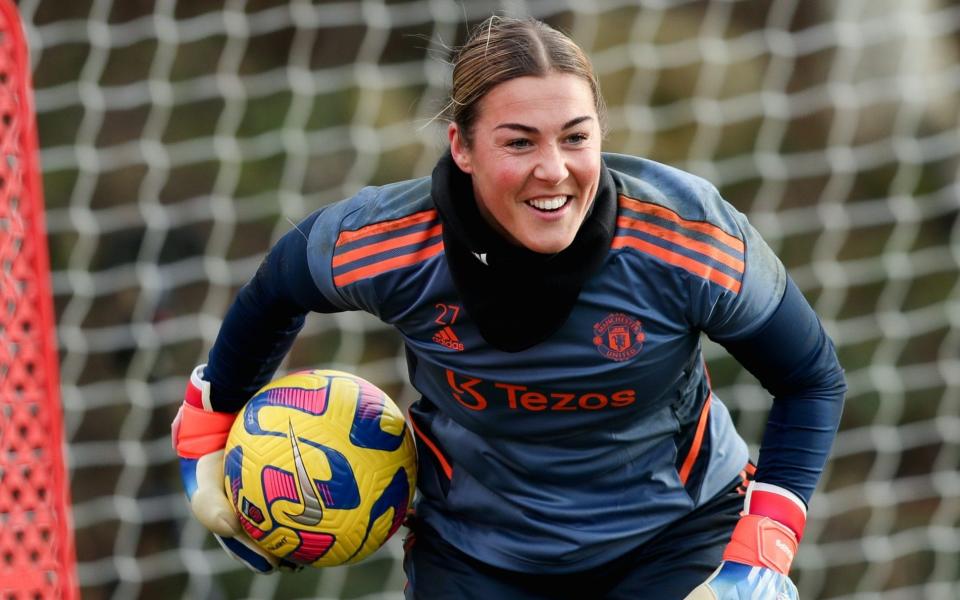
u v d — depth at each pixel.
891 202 28.52
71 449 24.41
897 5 29.38
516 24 8.77
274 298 10.16
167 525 24.56
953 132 28.84
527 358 9.23
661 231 9.06
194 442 10.89
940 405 27.94
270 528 10.38
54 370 13.52
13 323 13.47
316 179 27.03
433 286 9.34
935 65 29.28
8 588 13.30
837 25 27.52
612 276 9.07
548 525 9.91
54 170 26.38
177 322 24.52
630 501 9.91
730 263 9.05
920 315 28.02
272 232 26.67
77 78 26.95
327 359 25.58
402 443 10.61
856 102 28.81
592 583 10.20
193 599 24.11
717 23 28.88
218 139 26.33
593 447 9.72
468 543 10.29
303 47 27.55
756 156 27.84
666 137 28.39
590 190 8.73
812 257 27.78
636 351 9.20
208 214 26.06
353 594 24.16
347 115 27.33
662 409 9.78
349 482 10.29
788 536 9.44
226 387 10.74
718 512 10.20
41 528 13.42
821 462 9.59
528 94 8.48
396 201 9.59
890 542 26.91
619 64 27.88
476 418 9.73
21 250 13.52
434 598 10.32
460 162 8.98
